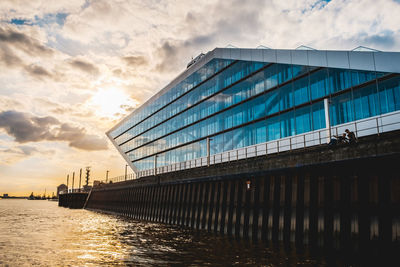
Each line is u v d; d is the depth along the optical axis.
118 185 63.84
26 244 24.42
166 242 24.03
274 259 16.98
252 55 37.88
